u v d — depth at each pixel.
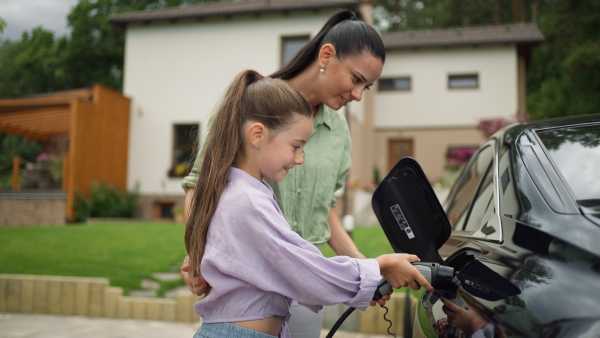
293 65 1.84
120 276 5.33
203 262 1.28
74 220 12.59
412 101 17.47
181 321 4.40
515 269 1.13
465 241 1.60
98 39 28.39
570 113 20.80
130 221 13.31
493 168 1.82
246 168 1.35
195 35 14.41
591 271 1.02
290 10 13.50
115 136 14.00
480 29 18.17
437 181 13.61
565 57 20.97
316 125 1.91
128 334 3.93
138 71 14.69
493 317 1.03
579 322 0.91
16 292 4.72
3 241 7.63
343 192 12.13
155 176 14.38
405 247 1.44
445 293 1.29
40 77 30.70
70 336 3.84
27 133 15.45
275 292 1.28
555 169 1.46
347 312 1.51
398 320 3.89
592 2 19.48
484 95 16.92
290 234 1.23
